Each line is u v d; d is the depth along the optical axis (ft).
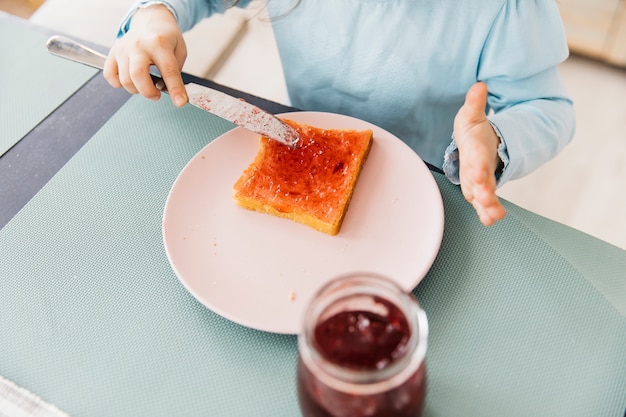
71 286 1.44
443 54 1.95
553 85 1.93
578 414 1.18
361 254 1.42
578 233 1.47
